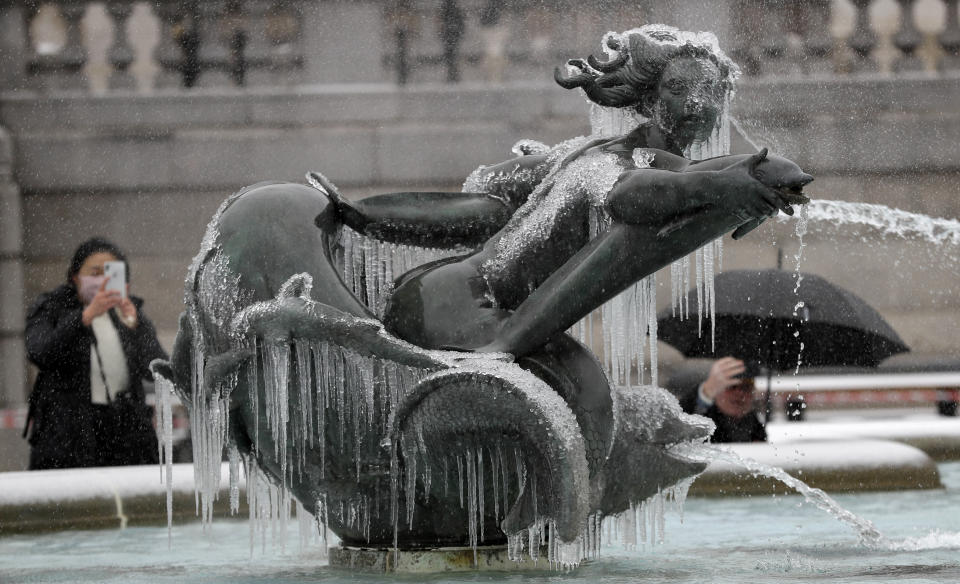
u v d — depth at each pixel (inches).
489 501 270.8
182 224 1246.9
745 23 1156.5
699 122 281.7
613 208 262.5
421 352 265.0
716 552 323.9
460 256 284.2
